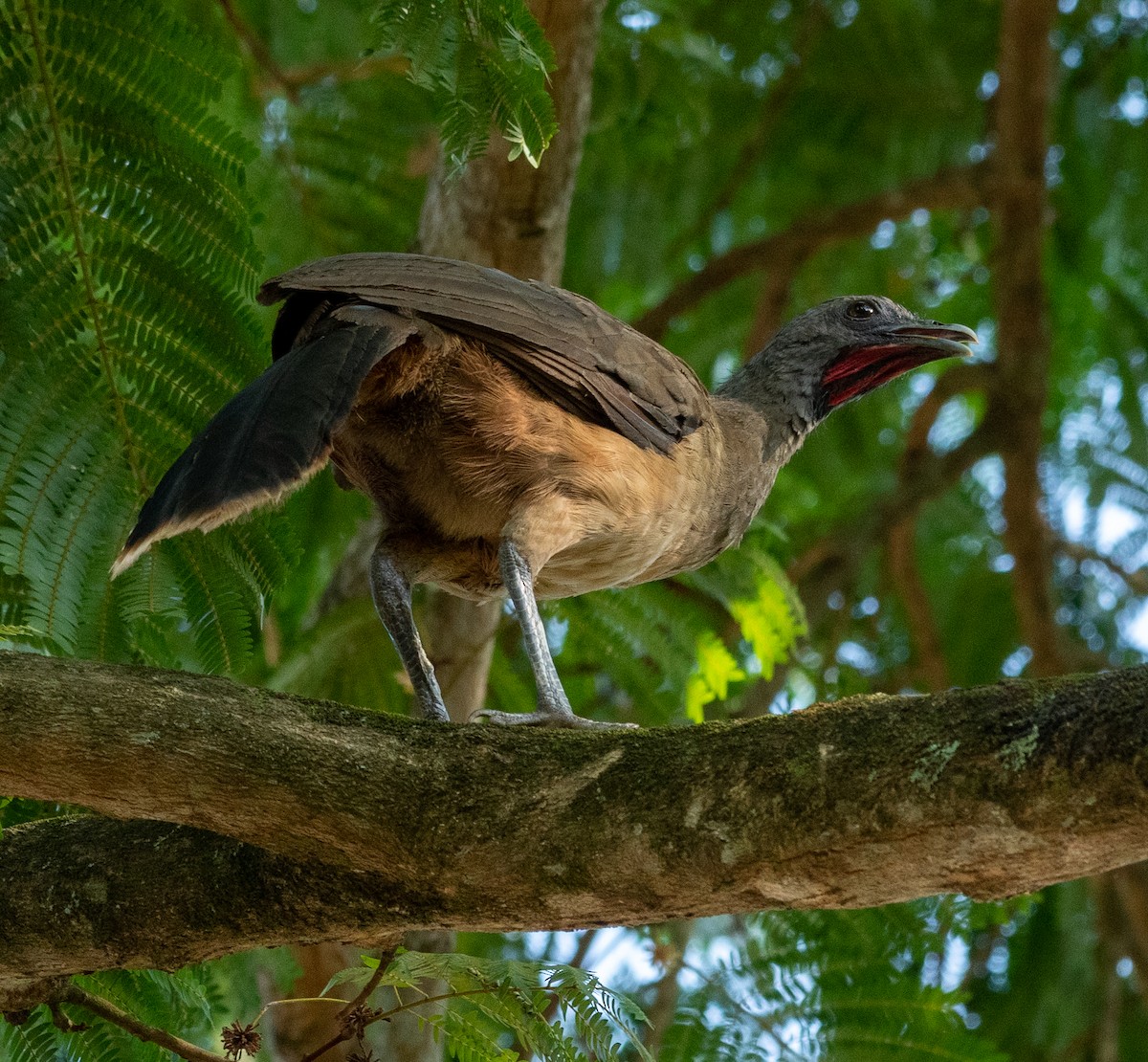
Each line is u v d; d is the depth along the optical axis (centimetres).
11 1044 909
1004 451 1788
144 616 991
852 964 1052
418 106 1488
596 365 960
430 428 920
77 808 954
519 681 1397
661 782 686
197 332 962
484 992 835
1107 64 1895
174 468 805
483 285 922
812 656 1516
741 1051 1023
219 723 714
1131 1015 1797
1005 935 1673
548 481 942
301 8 1717
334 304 900
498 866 700
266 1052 1372
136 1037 923
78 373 953
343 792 709
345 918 752
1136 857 623
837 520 1861
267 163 1441
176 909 771
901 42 1848
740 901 684
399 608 962
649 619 1301
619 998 841
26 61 932
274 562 984
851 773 650
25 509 923
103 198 946
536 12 1123
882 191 1903
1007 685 646
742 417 1155
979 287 2084
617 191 1817
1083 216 1931
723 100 1848
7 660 720
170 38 945
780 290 1895
